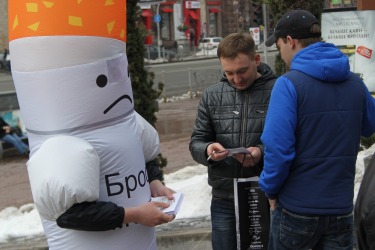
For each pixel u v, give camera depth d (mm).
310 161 2854
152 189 3102
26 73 2607
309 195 2865
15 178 9016
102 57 2635
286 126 2809
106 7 2645
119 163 2697
